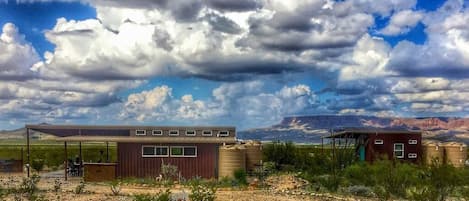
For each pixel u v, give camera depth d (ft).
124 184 104.47
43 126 128.47
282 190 94.89
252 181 108.68
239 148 117.60
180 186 101.60
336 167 120.26
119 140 119.55
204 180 114.83
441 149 131.23
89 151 197.77
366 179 95.96
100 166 117.91
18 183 104.53
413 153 132.57
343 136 140.05
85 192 89.15
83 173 120.06
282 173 124.67
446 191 77.00
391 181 83.71
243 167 117.80
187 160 121.60
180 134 131.13
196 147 122.21
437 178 75.05
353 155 129.29
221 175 117.80
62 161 169.07
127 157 120.37
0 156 191.62
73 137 124.26
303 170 128.67
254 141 132.46
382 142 132.16
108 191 91.25
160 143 121.29
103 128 131.64
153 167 120.67
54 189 92.43
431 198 70.79
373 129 135.85
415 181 82.38
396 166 92.38
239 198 80.28
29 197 77.41
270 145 145.89
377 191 84.79
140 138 122.42
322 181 101.65
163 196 63.72
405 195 81.76
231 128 132.46
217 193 87.10
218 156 122.01
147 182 107.45
